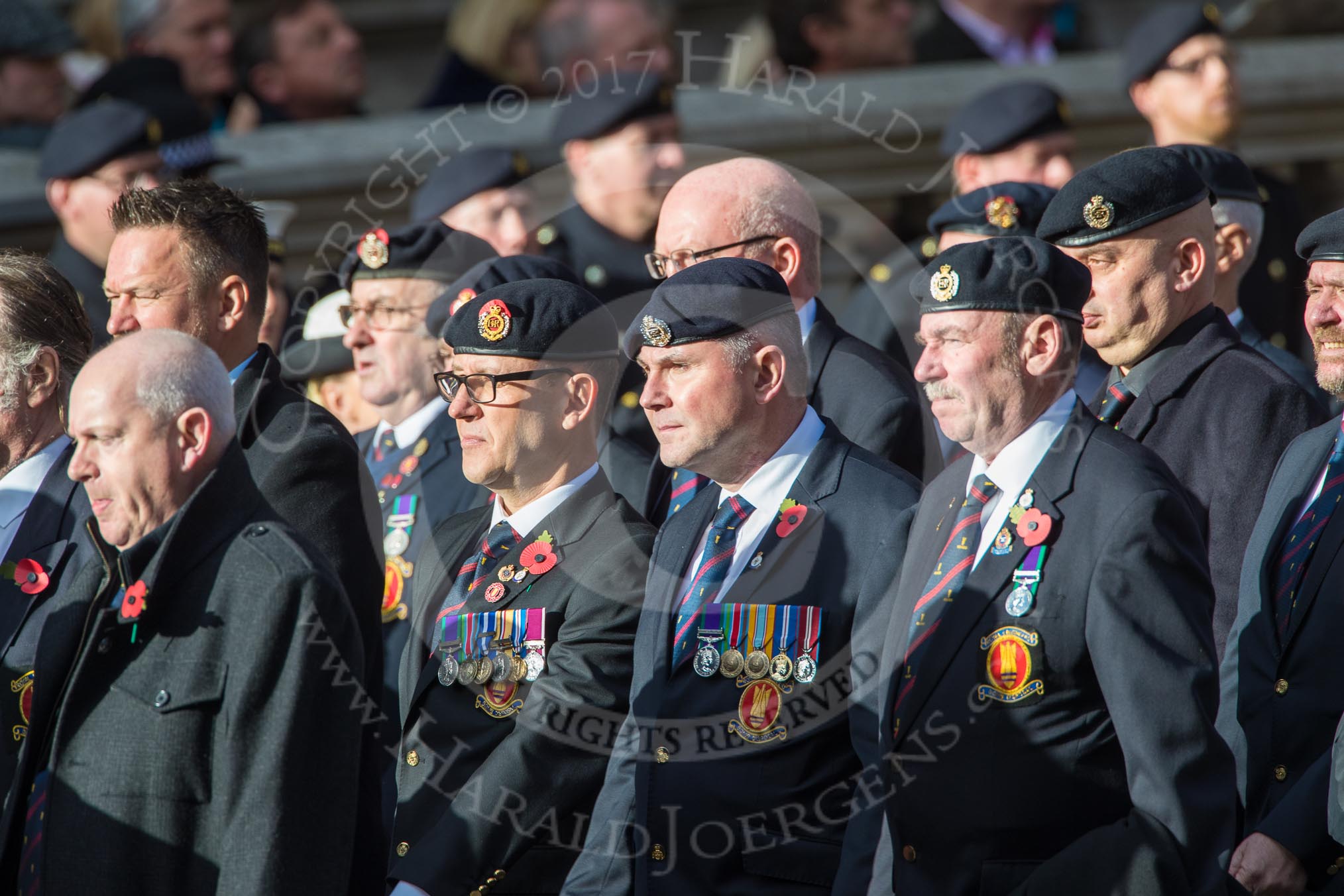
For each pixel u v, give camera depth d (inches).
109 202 908.6
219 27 1170.6
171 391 520.4
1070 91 1016.9
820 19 1066.7
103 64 1197.1
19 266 639.8
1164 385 613.3
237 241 637.9
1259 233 703.7
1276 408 598.9
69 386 637.9
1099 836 468.4
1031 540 497.0
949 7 1155.9
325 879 499.5
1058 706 487.8
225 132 1123.3
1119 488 493.4
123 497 518.9
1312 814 514.9
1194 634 478.0
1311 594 550.9
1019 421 513.3
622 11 973.8
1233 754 549.0
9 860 522.3
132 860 499.5
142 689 508.4
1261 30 1180.5
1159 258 609.9
